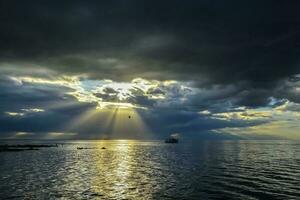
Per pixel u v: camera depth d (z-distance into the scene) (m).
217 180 45.31
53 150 138.12
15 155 101.69
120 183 42.78
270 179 46.38
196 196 34.12
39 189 37.78
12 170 58.03
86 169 60.47
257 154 109.94
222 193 35.62
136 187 39.56
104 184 41.88
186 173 53.91
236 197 33.56
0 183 42.12
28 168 61.62
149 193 35.75
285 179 46.34
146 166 66.62
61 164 70.81
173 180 45.47
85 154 111.12
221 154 110.56
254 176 49.75
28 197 33.22
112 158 91.56
